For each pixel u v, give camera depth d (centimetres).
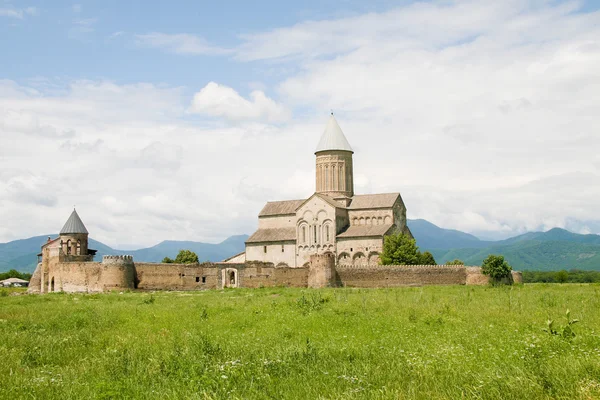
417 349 2548
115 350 2758
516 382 1883
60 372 2417
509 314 3850
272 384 2039
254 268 9819
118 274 8919
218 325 3734
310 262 9750
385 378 2062
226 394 1934
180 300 6181
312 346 2639
